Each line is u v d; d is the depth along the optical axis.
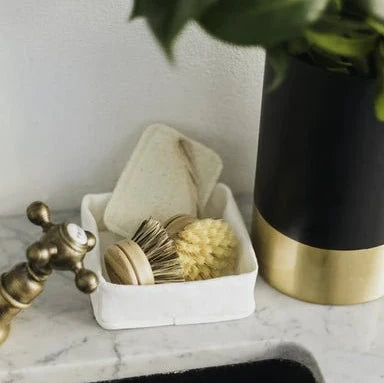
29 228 0.89
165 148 0.85
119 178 0.86
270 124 0.74
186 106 0.87
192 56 0.84
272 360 0.79
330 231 0.75
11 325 0.77
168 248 0.77
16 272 0.72
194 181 0.86
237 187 0.93
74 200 0.91
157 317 0.77
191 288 0.76
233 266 0.81
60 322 0.78
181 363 0.77
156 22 0.51
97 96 0.84
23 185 0.88
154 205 0.85
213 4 0.51
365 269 0.78
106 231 0.86
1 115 0.83
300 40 0.65
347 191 0.72
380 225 0.75
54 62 0.81
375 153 0.70
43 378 0.74
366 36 0.62
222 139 0.90
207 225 0.79
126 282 0.75
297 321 0.79
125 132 0.87
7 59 0.80
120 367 0.75
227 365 0.78
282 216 0.77
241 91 0.87
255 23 0.51
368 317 0.80
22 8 0.78
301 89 0.69
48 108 0.84
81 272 0.69
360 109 0.68
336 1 0.59
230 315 0.78
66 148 0.87
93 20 0.80
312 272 0.78
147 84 0.85
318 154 0.71
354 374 0.74
